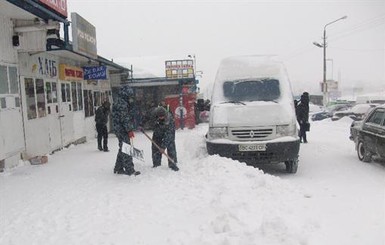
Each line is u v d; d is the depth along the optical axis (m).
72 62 15.70
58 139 13.76
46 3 9.43
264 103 9.46
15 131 10.33
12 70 10.34
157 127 9.36
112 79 23.36
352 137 11.09
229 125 8.98
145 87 25.77
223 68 10.72
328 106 39.50
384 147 9.01
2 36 9.87
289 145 8.73
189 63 24.11
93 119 18.56
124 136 8.71
